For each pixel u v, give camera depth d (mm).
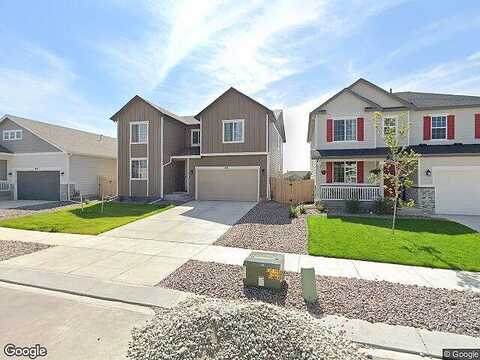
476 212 14328
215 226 11711
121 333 3984
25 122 23000
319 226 11180
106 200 21172
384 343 3768
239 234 10266
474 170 14398
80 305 4922
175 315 4039
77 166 22531
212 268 6742
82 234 10445
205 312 3840
